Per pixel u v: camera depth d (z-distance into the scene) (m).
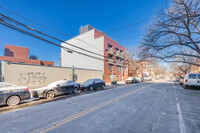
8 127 3.24
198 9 7.34
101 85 12.73
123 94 8.73
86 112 4.45
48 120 3.70
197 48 9.84
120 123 3.33
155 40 10.24
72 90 9.05
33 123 3.48
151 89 11.95
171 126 3.09
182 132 2.75
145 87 14.16
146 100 6.52
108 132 2.79
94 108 4.97
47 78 11.64
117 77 28.45
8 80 8.90
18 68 9.54
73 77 14.45
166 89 11.91
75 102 6.32
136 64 28.83
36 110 4.94
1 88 5.49
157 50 10.79
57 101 6.75
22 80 9.74
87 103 5.99
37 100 7.07
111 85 17.61
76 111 4.61
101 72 21.16
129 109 4.75
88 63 25.23
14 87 5.90
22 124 3.43
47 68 11.73
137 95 8.23
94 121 3.52
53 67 12.33
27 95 6.24
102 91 10.92
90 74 18.12
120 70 30.06
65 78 13.55
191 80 10.89
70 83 9.12
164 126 3.09
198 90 10.99
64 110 4.81
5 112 4.72
